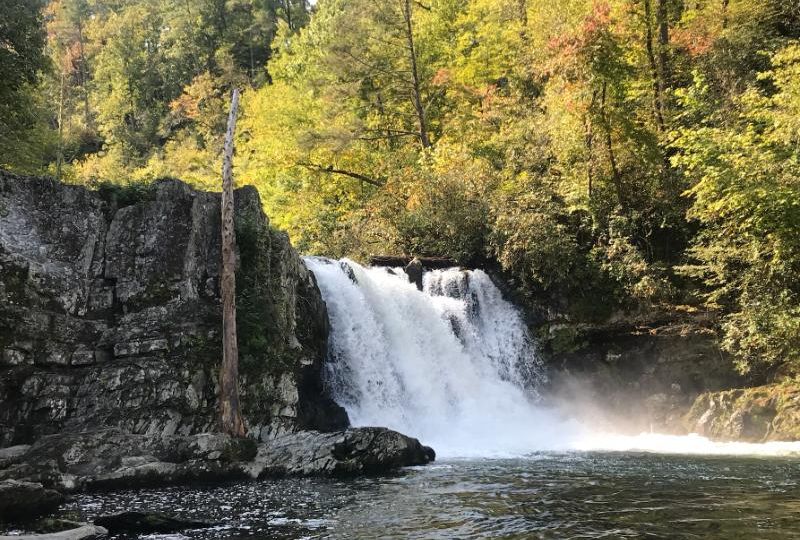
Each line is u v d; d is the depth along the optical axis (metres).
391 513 9.76
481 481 12.52
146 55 71.56
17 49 27.73
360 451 14.20
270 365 16.34
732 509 9.61
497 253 25.95
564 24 26.58
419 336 22.75
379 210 31.02
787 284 19.23
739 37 27.81
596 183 25.64
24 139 31.28
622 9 26.55
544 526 8.74
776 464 14.41
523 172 29.83
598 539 8.01
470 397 22.83
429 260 26.84
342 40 37.66
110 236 17.09
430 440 19.59
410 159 36.59
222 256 16.73
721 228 21.75
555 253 24.36
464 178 29.34
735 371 20.86
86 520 9.33
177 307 16.28
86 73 73.38
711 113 24.66
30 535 8.02
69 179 43.19
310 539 8.26
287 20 74.12
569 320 24.19
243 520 9.39
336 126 37.28
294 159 38.09
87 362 15.32
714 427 19.83
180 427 14.74
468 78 40.72
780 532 8.17
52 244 16.25
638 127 24.88
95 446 12.90
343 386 19.80
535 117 31.80
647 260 24.45
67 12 72.06
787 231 17.80
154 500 10.93
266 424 15.81
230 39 71.50
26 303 14.97
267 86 52.09
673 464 14.62
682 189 24.17
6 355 14.14
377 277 23.33
